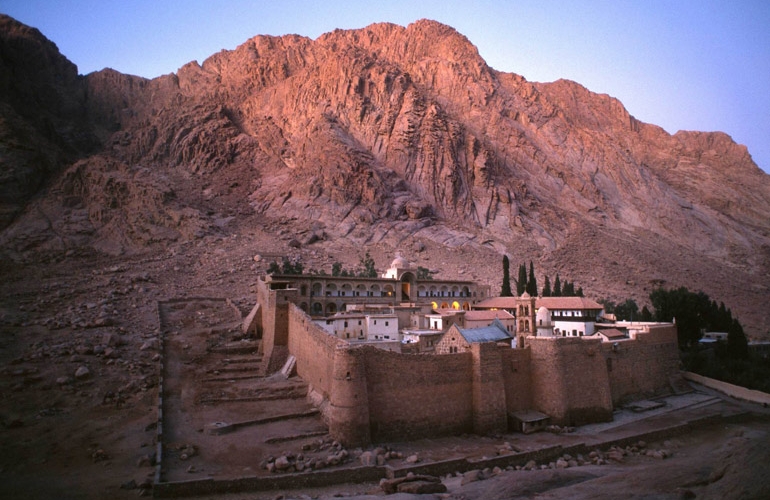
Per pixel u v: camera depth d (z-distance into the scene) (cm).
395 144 18238
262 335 6600
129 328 6862
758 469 2738
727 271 17362
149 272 10988
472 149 18962
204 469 3659
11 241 12462
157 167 19200
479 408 4834
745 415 5825
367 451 4009
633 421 5469
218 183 18075
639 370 6372
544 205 18912
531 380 5369
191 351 6131
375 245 14550
